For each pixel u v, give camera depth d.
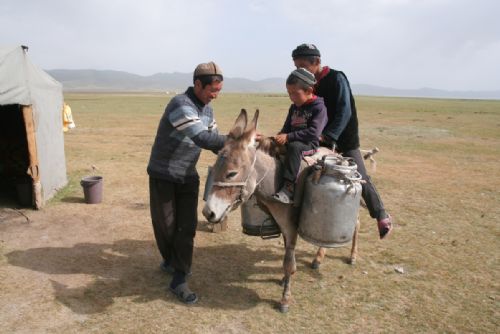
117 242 6.16
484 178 11.67
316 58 4.71
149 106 44.22
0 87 6.64
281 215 4.19
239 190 3.73
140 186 9.57
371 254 6.01
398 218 7.74
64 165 9.29
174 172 4.32
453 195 9.62
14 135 8.80
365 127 25.73
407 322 4.27
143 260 5.55
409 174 12.01
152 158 4.41
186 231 4.47
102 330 3.93
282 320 4.21
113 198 8.48
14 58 6.81
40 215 7.25
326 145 4.86
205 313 4.29
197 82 4.09
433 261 5.82
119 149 15.30
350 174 3.95
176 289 4.53
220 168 3.67
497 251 6.24
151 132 20.98
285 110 38.97
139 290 4.72
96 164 12.18
